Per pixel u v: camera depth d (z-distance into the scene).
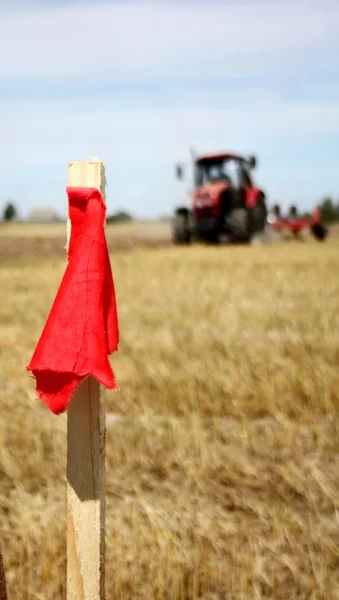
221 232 23.44
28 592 3.27
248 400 5.71
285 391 5.79
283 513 3.91
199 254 19.34
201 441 4.81
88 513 1.88
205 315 9.38
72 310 1.72
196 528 3.77
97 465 1.87
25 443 4.87
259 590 3.30
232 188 23.25
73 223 1.81
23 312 9.98
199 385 6.03
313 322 8.49
